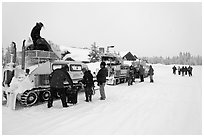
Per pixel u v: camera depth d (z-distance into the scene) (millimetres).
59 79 6773
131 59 60344
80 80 9320
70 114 6000
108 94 9898
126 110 6559
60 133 4402
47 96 7676
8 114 5902
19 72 7031
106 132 4484
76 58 45250
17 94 6816
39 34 8539
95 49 46500
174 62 119500
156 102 7941
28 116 5742
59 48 9664
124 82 16016
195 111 6473
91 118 5582
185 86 13516
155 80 18625
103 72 8406
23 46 7496
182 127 4883
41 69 7473
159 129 4723
